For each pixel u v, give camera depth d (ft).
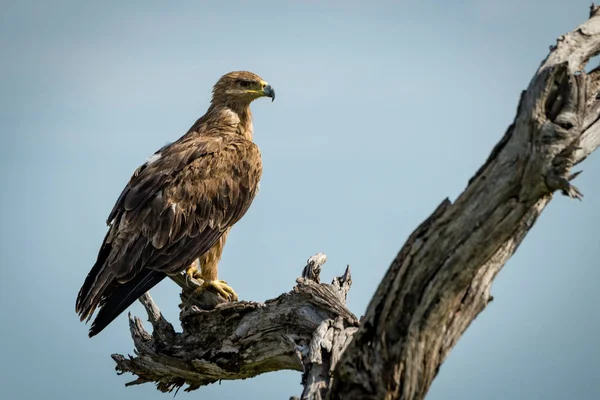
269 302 39.09
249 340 39.58
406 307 26.14
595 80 32.32
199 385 43.32
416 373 26.61
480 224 24.68
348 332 34.14
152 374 43.39
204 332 41.63
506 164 24.39
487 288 26.84
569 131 23.81
